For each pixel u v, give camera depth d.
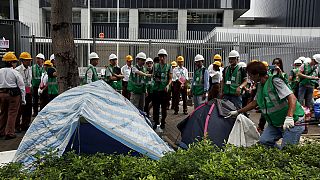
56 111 4.48
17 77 7.67
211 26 43.16
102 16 42.88
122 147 4.54
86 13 41.25
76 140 4.37
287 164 3.32
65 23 5.56
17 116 8.39
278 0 49.53
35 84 9.76
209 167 2.88
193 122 6.00
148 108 9.28
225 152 3.49
